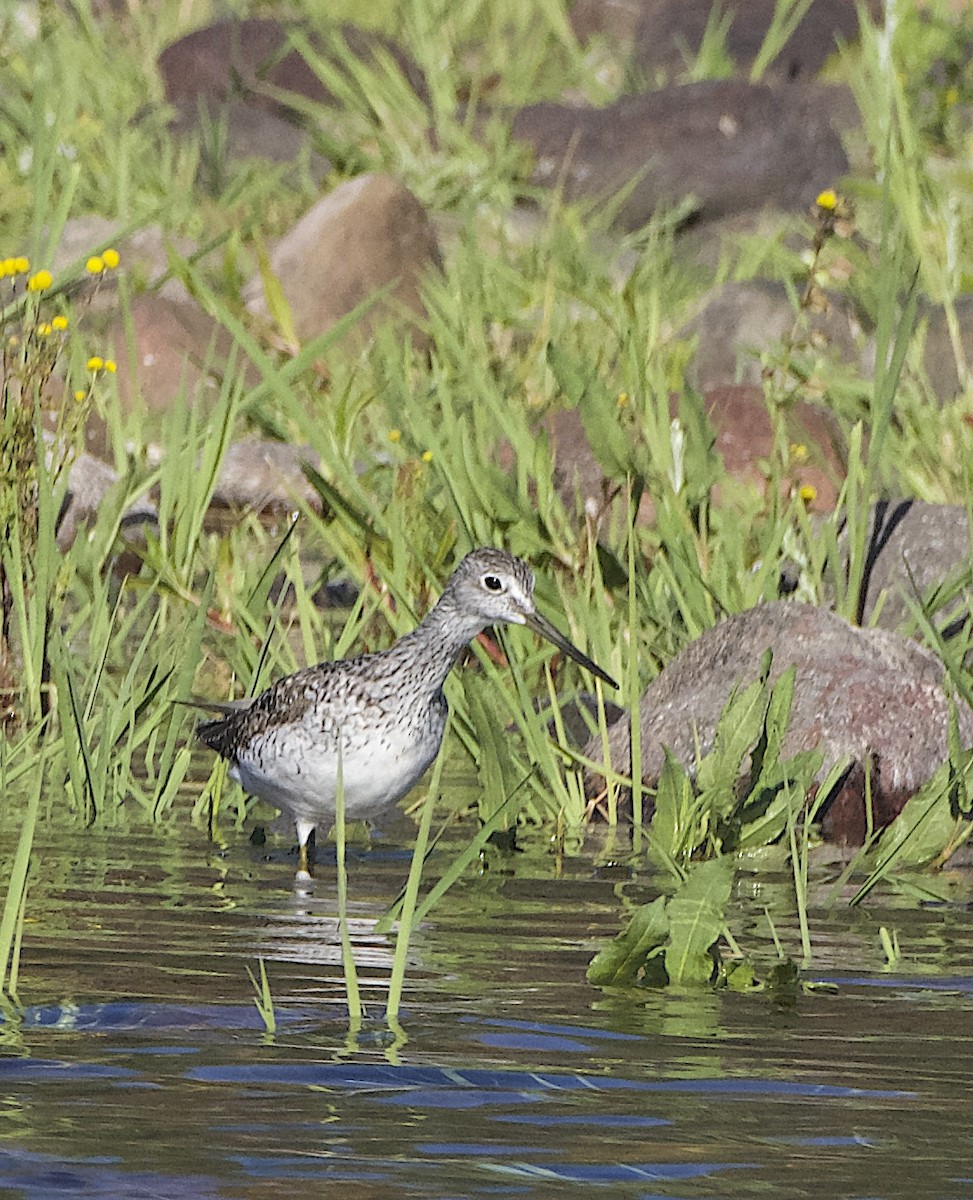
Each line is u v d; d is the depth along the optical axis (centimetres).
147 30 3484
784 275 2159
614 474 1231
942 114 3036
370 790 978
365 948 765
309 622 1253
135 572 1633
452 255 2566
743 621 1152
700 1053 622
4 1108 544
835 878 945
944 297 1945
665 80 3559
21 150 2678
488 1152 521
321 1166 505
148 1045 611
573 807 1070
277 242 2500
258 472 1802
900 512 1361
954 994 710
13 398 1230
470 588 1018
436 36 3375
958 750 1008
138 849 966
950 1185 504
